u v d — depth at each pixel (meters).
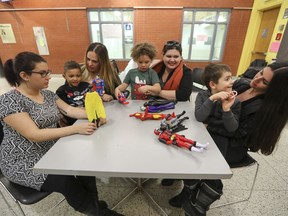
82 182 0.98
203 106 1.00
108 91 1.49
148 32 5.30
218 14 5.00
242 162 1.11
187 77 1.46
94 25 5.33
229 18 5.00
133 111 1.18
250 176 1.54
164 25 5.19
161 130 0.89
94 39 5.52
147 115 1.05
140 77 1.49
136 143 0.81
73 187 0.90
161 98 1.45
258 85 0.97
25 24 5.34
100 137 0.87
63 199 1.32
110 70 1.51
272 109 0.90
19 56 0.89
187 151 0.76
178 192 1.40
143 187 1.43
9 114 0.85
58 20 5.26
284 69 0.83
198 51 5.52
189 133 0.90
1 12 5.19
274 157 1.78
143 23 5.20
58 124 1.16
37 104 0.98
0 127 0.96
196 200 0.95
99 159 0.71
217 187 0.92
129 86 1.73
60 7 5.09
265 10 4.42
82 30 5.36
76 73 1.44
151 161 0.69
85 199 0.95
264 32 4.49
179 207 1.26
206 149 0.77
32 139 0.86
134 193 1.39
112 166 0.67
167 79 1.51
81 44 5.54
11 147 0.93
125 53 5.64
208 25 5.17
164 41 5.36
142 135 0.88
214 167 0.66
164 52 1.44
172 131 0.90
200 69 2.57
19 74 0.89
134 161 0.69
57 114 1.09
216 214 1.22
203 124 1.03
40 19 5.27
